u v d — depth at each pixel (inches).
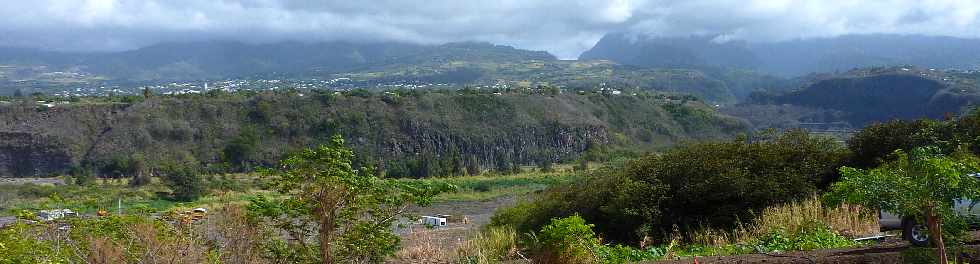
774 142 563.5
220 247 239.6
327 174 237.1
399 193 257.3
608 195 526.3
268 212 240.4
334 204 241.0
